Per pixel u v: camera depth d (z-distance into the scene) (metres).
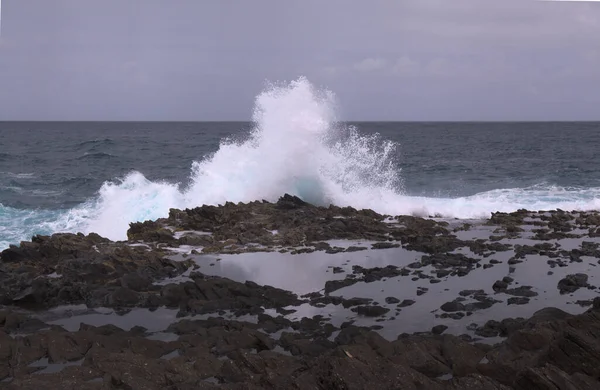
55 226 19.36
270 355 7.25
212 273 12.09
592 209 20.56
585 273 11.26
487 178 33.16
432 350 7.34
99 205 22.03
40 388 6.37
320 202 20.70
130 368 6.84
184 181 33.19
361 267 12.03
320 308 9.73
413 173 35.69
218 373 6.99
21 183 31.28
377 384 6.01
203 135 85.94
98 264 11.99
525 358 6.61
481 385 5.97
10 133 94.00
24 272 12.29
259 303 9.98
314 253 13.68
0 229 18.88
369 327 8.72
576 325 6.81
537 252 13.07
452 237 15.06
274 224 16.83
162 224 17.62
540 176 33.59
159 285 11.27
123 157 46.34
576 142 66.88
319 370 6.34
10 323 9.19
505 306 9.48
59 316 9.82
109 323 9.39
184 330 8.81
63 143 63.84
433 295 10.20
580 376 5.75
